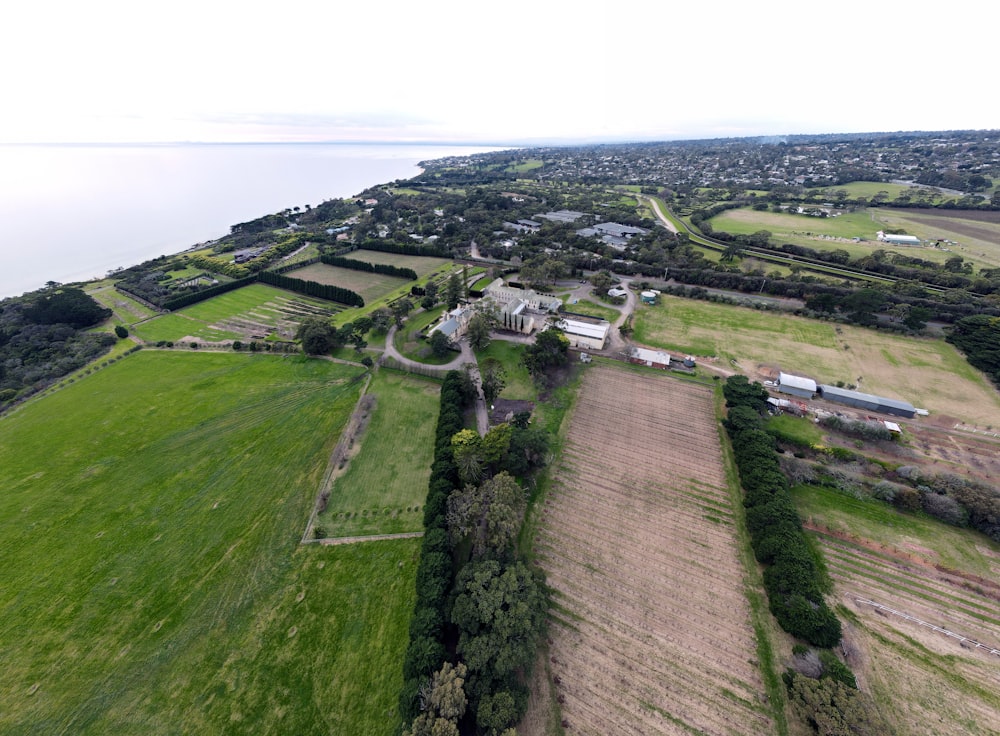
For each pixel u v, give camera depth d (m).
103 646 45.81
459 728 37.59
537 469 66.12
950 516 54.97
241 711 40.34
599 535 56.12
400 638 45.16
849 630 45.25
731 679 42.00
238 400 84.88
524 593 44.22
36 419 80.38
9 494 64.50
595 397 82.00
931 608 47.19
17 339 106.31
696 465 66.62
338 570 52.41
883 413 75.69
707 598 48.88
